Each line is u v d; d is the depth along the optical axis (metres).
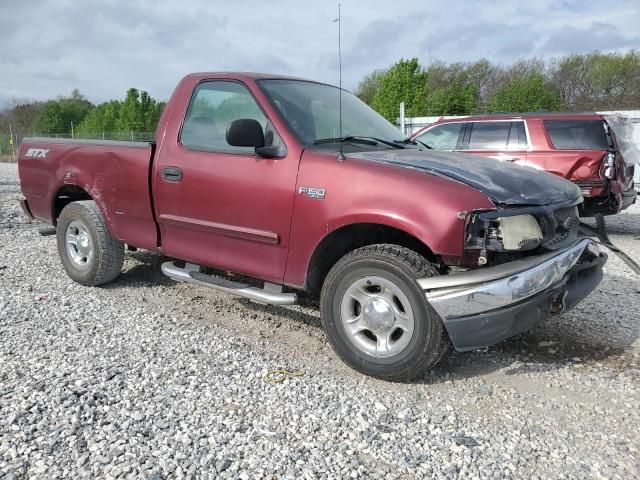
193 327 4.43
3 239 7.83
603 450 2.86
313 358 3.91
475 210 3.20
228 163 4.10
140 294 5.23
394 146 4.36
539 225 3.38
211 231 4.27
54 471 2.56
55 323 4.40
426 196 3.28
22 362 3.67
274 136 3.94
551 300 3.43
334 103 4.64
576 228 3.88
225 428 2.95
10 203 11.74
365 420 3.07
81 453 2.69
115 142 4.90
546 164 8.89
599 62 41.88
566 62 43.47
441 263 3.52
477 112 33.09
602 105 39.81
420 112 29.11
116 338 4.14
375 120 4.87
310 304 5.06
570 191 3.85
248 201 3.97
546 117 9.04
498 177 3.54
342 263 3.61
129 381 3.44
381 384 3.52
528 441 2.92
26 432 2.84
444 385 3.54
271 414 3.10
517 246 3.23
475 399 3.36
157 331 4.30
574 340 4.31
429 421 3.09
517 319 3.28
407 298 3.35
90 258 5.26
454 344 3.25
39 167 5.64
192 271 4.58
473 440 2.90
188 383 3.45
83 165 5.15
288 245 3.84
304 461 2.68
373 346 3.57
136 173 4.68
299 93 4.39
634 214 12.07
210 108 4.36
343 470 2.62
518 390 3.50
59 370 3.56
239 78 4.24
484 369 3.78
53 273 5.91
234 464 2.64
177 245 4.59
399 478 2.59
